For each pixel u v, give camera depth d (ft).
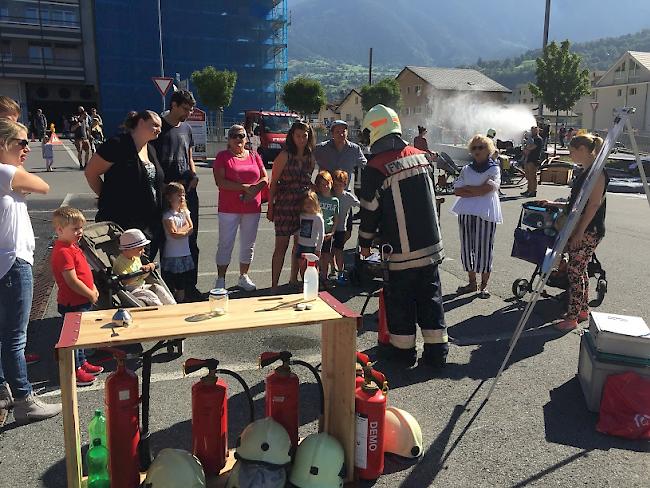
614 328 12.26
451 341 16.39
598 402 12.26
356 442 9.84
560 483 9.95
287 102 176.24
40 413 11.73
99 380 13.52
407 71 249.96
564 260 18.75
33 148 95.71
